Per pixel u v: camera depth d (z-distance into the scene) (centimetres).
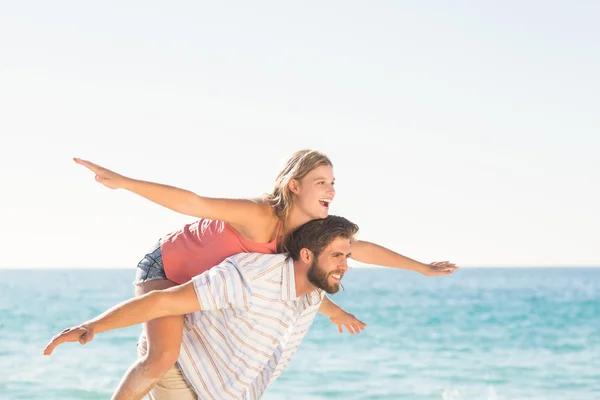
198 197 517
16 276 8450
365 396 1733
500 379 1975
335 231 532
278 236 552
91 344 2247
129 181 502
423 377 1970
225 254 543
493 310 3784
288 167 553
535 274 9888
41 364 2005
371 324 3175
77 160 494
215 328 541
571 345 2584
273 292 533
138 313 502
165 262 554
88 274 9181
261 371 572
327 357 2202
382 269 8775
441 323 3228
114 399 527
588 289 5516
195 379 550
